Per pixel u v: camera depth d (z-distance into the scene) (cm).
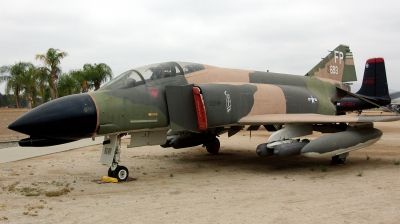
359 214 487
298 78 1195
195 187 688
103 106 691
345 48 1498
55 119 634
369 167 906
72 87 3116
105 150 770
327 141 843
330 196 598
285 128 915
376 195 597
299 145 874
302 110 1080
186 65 892
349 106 1903
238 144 1555
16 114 1867
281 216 480
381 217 472
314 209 515
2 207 534
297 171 873
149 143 826
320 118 886
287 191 644
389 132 2162
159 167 947
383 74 1753
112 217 482
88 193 637
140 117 748
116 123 710
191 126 802
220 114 830
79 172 862
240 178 786
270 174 836
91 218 477
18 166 954
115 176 746
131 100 738
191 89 806
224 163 1019
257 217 477
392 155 1134
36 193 633
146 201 574
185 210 516
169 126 812
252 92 931
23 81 2859
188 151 1308
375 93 1778
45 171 877
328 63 1410
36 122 623
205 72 916
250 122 861
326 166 938
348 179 753
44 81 2655
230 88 873
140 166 962
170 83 824
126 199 589
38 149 1362
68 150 1341
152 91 782
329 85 1315
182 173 855
